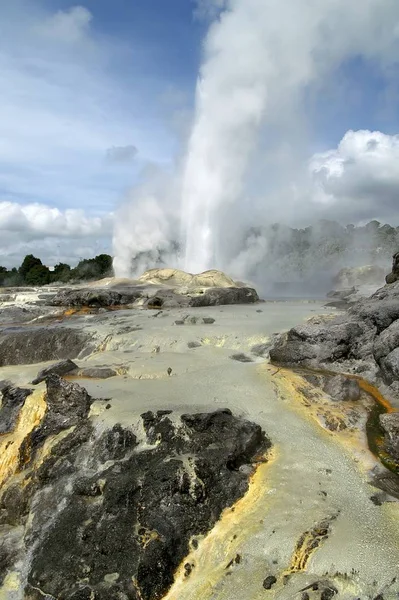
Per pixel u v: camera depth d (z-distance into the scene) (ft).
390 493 31.91
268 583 25.98
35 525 34.63
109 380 51.26
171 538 30.17
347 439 38.47
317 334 53.52
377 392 46.24
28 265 252.62
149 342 64.75
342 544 27.12
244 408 42.91
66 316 85.25
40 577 30.01
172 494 32.27
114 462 37.22
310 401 44.19
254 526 29.71
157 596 28.30
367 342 52.03
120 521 31.68
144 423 39.01
